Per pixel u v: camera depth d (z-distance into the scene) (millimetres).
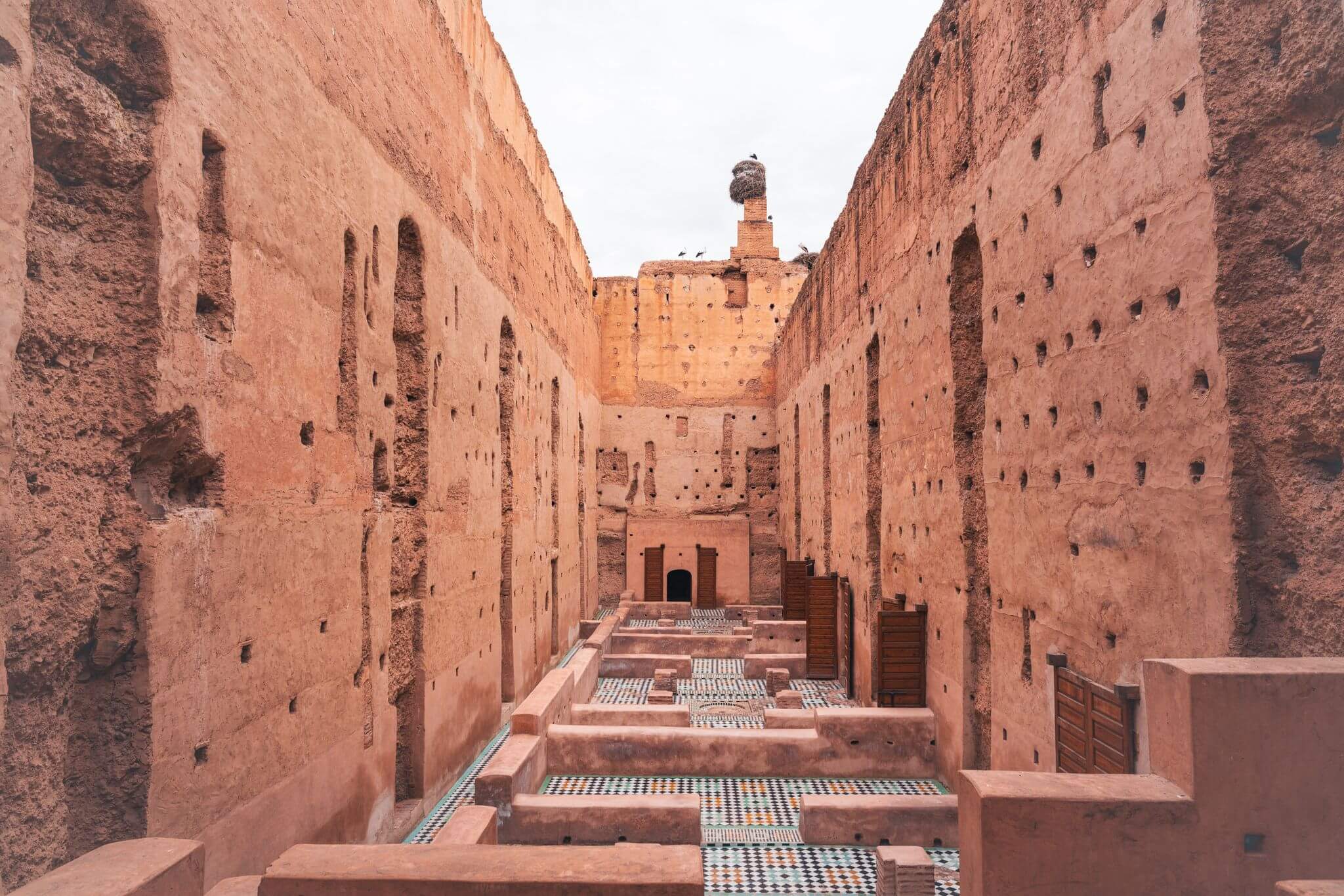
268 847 6270
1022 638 8578
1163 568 6070
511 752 10312
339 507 7656
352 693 7844
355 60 8203
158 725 4988
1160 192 6160
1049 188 7984
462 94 11961
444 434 10773
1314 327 5109
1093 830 4379
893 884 7418
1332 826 4219
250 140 6188
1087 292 7227
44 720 4590
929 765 11344
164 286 5160
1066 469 7617
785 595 22906
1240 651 5242
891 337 13656
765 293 30266
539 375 17734
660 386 30062
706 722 14703
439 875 4770
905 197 12883
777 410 29359
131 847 4012
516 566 15055
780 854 8906
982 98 9742
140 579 4965
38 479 4512
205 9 5656
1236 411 5340
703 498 29734
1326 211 5098
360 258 8250
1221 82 5551
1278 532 5223
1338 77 4980
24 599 4367
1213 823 4266
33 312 4570
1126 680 6523
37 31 4672
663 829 9141
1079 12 7445
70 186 4930
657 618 25797
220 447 5742
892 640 12008
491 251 13500
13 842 4336
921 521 12062
